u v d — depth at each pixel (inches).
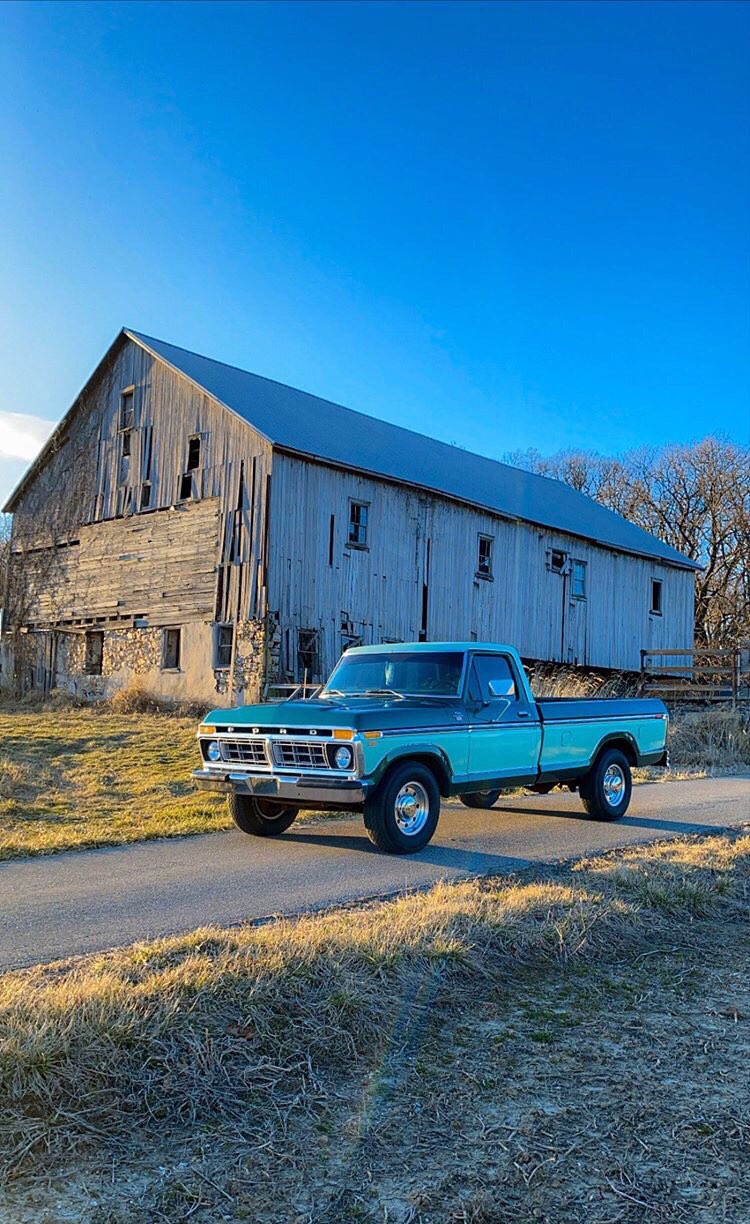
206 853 337.1
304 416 1090.1
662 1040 177.2
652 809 475.8
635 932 243.6
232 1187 123.7
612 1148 136.4
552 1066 164.1
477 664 374.9
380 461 1052.5
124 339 1123.3
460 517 1119.0
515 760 380.8
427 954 205.5
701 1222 118.9
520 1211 120.3
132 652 1061.8
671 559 1451.8
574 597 1279.5
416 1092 152.4
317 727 323.6
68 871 303.4
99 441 1149.1
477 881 285.3
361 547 1000.2
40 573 1213.1
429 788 342.6
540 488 1485.0
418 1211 119.5
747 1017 190.2
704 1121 145.1
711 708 1001.5
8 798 446.6
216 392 996.6
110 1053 149.9
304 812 434.3
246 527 936.9
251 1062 157.1
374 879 292.8
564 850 348.5
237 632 928.3
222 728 352.2
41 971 195.5
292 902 261.4
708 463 2230.6
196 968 182.4
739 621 2129.7
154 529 1051.9
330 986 183.2
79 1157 129.3
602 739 426.9
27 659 1219.2
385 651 390.0
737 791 561.6
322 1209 119.4
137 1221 115.9
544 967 217.3
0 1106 137.8
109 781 516.7
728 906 276.1
